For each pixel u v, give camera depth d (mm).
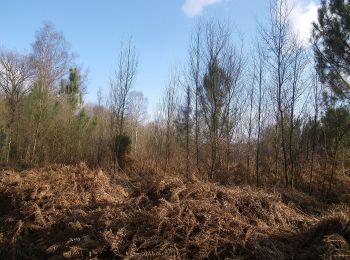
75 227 7531
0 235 8086
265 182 15852
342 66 14453
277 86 16250
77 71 28047
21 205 9164
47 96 22500
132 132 25578
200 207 7176
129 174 17625
